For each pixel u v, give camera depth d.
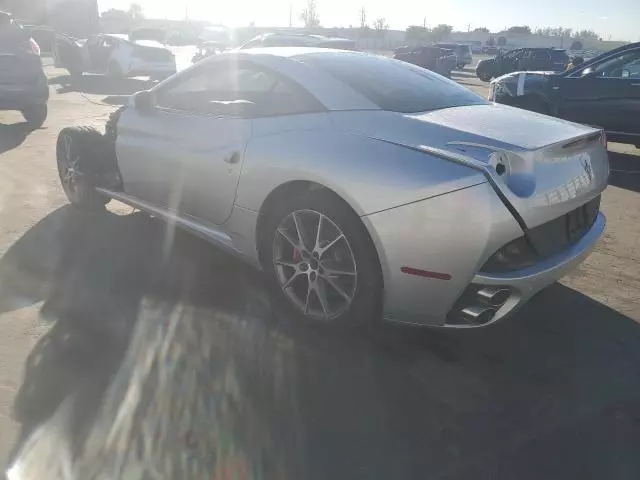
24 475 1.97
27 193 5.15
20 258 3.76
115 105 11.16
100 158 4.37
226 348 2.80
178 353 2.74
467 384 2.62
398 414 2.39
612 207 5.68
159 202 3.89
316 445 2.19
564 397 2.55
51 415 2.27
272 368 2.66
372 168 2.57
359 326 2.82
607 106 8.01
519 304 2.60
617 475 2.11
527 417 2.41
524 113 3.26
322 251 2.81
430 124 2.74
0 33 7.94
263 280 3.56
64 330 2.89
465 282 2.46
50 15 37.59
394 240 2.50
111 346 2.77
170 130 3.65
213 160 3.29
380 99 3.03
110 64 15.73
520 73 9.13
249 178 3.07
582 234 2.98
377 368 2.71
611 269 4.04
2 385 2.44
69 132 4.55
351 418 2.35
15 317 3.00
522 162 2.49
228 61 3.50
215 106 3.24
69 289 3.35
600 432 2.33
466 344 2.95
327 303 2.88
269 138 3.03
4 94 7.86
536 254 2.58
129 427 2.23
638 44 7.85
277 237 3.01
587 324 3.21
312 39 15.27
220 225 3.41
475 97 3.54
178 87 3.80
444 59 28.97
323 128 2.89
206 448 2.14
